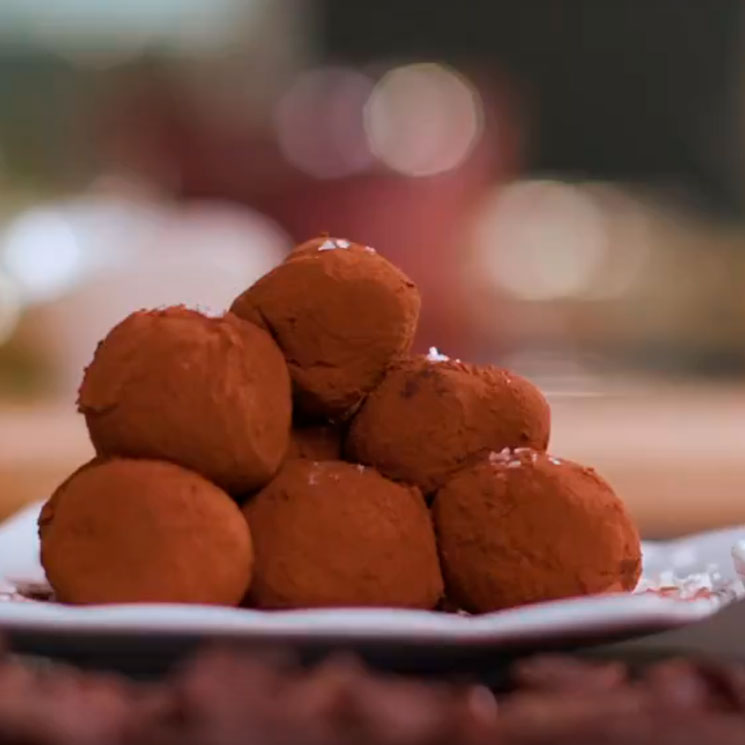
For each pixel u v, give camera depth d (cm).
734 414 81
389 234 97
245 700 31
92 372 40
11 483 64
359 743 31
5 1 130
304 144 101
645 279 107
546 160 143
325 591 39
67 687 32
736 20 141
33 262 85
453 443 41
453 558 40
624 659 39
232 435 40
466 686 33
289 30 140
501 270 106
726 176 143
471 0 140
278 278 41
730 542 44
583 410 82
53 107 127
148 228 88
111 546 39
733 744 31
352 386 41
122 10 134
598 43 142
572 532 40
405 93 105
